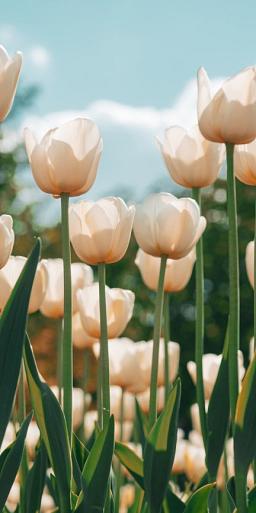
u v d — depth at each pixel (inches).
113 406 70.3
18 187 454.3
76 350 216.5
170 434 36.2
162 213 40.1
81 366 217.0
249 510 37.2
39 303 45.1
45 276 45.0
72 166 37.1
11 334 33.9
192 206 40.2
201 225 40.9
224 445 38.5
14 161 456.4
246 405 35.4
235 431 35.7
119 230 39.1
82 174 37.3
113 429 35.2
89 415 74.2
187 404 370.3
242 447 35.6
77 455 40.8
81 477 35.3
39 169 37.4
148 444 36.4
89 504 35.1
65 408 35.8
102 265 39.3
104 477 35.1
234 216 37.4
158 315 39.5
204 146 42.3
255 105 37.4
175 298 418.0
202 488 36.9
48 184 37.4
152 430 36.4
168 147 42.7
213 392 38.5
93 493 35.1
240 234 410.6
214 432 38.4
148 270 49.3
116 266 424.5
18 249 392.8
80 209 39.3
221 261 422.3
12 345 33.9
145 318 407.5
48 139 37.4
